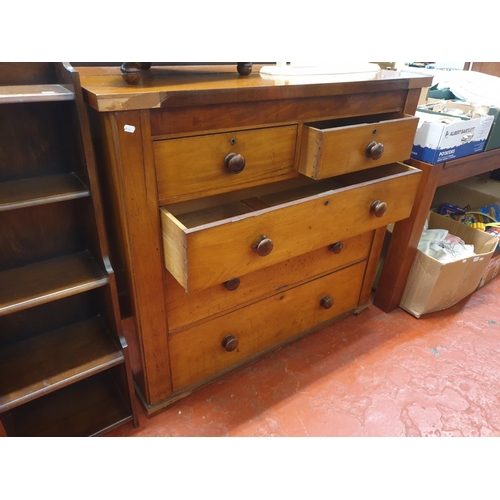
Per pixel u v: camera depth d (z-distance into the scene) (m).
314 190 1.43
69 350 1.09
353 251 1.50
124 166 0.84
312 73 1.21
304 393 1.35
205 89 0.85
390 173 1.35
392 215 1.27
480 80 1.85
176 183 0.93
